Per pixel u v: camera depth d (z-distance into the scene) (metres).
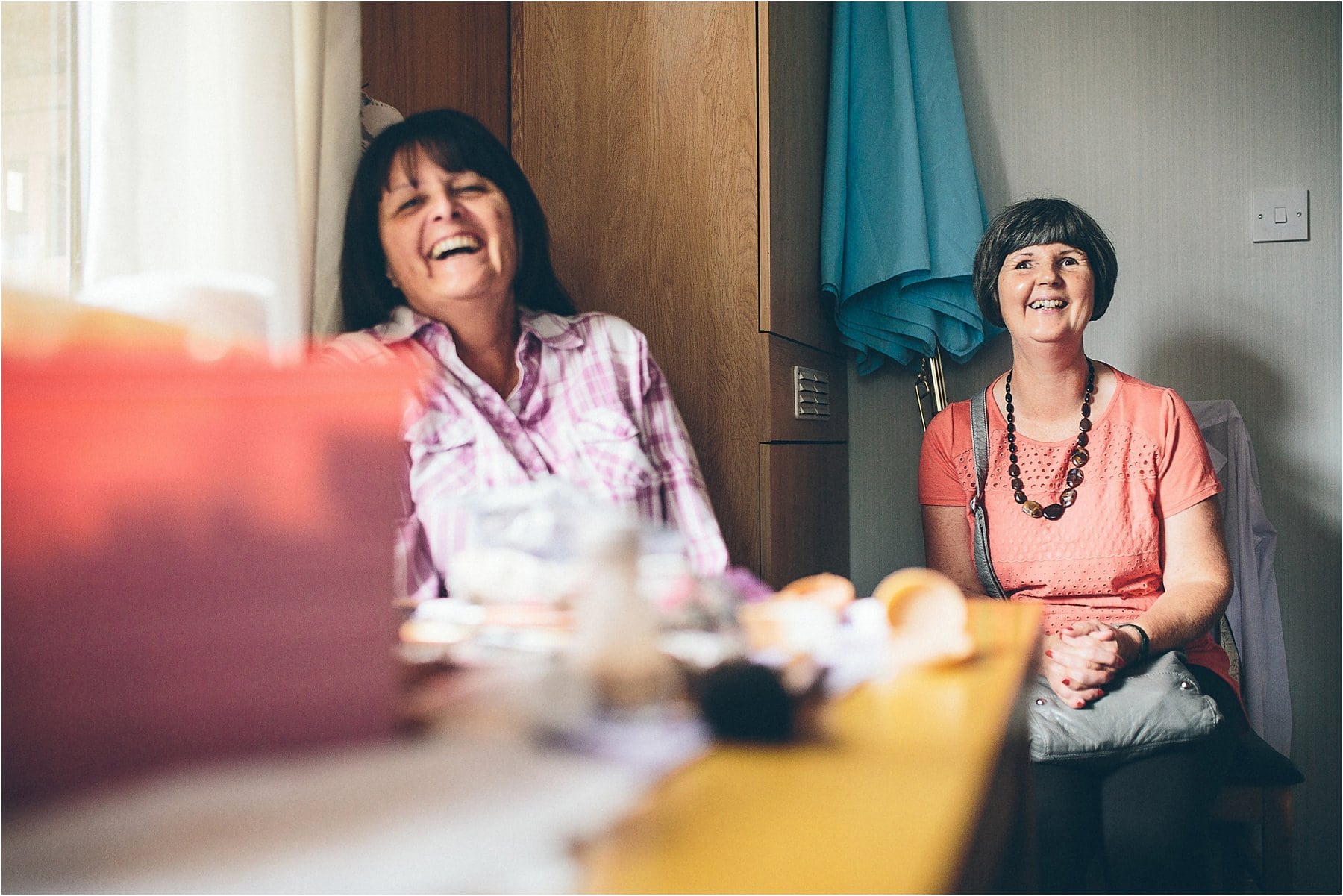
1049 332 1.34
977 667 0.51
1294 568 1.88
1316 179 1.88
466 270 1.16
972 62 2.03
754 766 0.32
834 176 1.85
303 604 0.29
